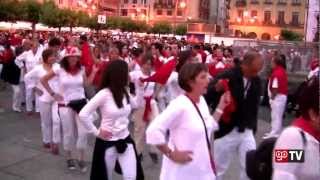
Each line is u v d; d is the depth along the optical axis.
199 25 64.94
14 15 45.00
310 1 40.25
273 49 20.53
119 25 65.62
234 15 92.81
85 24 56.16
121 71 4.97
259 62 5.31
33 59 11.91
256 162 3.22
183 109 3.71
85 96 7.72
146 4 93.81
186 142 3.70
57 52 8.48
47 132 8.31
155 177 7.27
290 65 19.05
